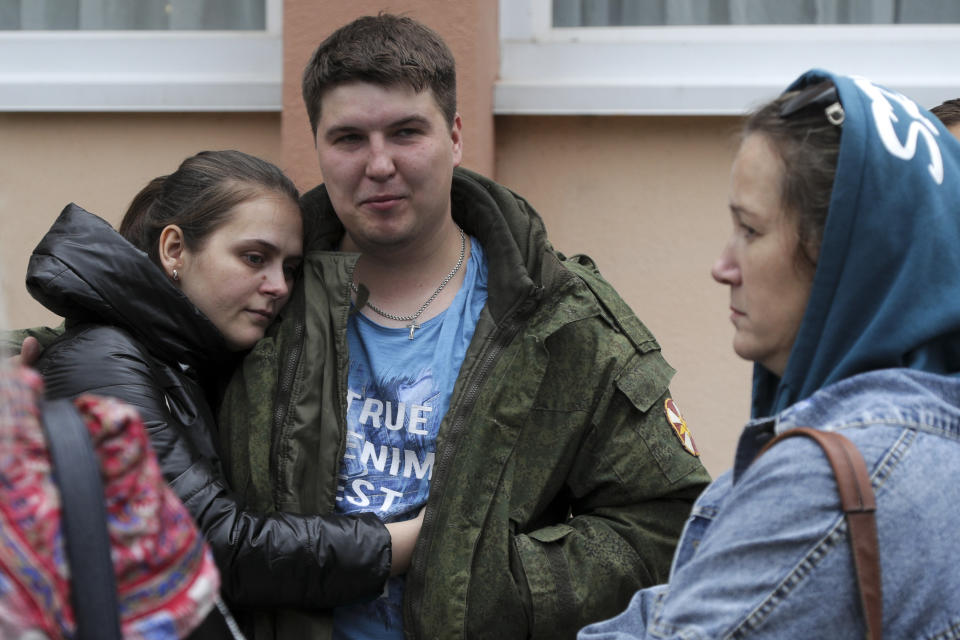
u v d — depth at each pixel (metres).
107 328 1.75
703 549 1.14
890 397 1.09
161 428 1.67
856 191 1.12
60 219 1.80
